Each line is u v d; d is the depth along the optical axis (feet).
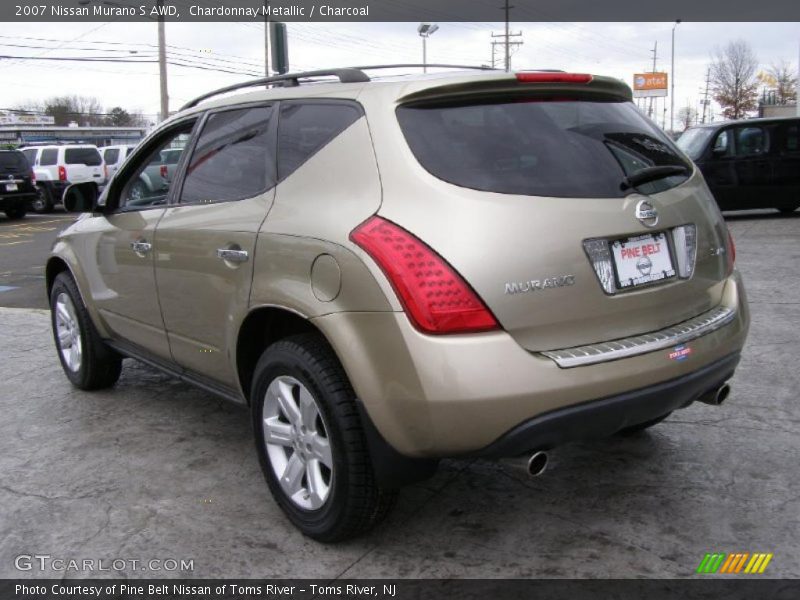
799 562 9.56
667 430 13.75
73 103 305.32
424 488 11.82
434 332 8.42
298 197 10.29
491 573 9.55
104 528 10.92
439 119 9.45
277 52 35.42
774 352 18.11
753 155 43.39
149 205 14.03
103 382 16.93
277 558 10.04
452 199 8.73
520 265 8.61
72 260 16.02
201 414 15.52
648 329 9.61
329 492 9.77
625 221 9.32
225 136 12.37
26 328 23.68
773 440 13.14
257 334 11.23
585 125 10.03
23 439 14.38
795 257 30.99
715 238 10.67
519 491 11.66
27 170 67.46
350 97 10.18
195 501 11.69
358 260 8.89
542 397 8.51
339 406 9.37
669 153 10.89
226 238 11.16
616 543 10.12
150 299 13.47
